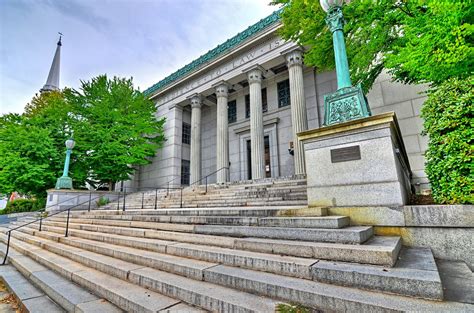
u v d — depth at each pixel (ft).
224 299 9.29
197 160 63.00
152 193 58.49
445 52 16.44
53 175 58.18
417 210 13.20
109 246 19.35
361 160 15.15
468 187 12.53
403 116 33.76
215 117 74.43
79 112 63.52
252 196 32.30
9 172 52.54
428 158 15.07
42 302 13.50
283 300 9.15
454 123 13.19
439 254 12.53
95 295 12.80
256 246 13.33
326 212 15.48
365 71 29.76
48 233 30.91
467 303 7.53
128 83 71.00
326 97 17.88
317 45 26.99
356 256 10.44
